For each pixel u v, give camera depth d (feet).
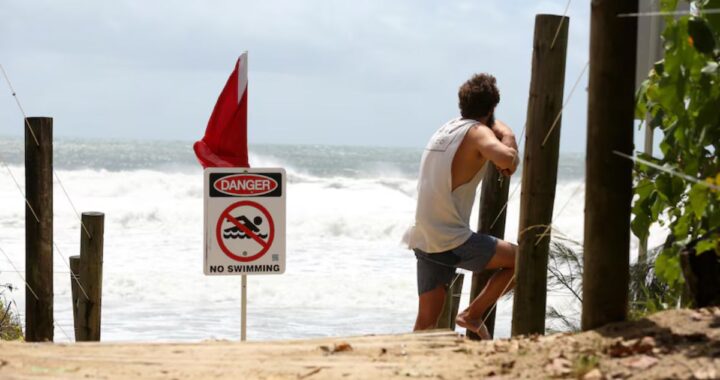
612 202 54.08
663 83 60.13
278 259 85.30
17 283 209.87
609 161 53.62
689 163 64.49
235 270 84.84
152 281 217.77
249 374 53.01
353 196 431.84
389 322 182.70
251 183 84.99
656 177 70.33
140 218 341.41
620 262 54.70
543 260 69.31
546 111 68.08
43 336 96.89
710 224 62.54
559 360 50.70
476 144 72.02
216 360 56.59
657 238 159.33
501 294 74.64
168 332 167.32
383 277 228.84
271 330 171.94
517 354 53.57
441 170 72.95
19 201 379.55
